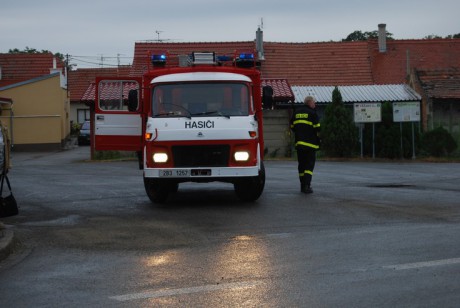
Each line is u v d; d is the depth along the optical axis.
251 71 13.55
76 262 8.23
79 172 21.59
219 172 12.48
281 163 25.66
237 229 10.34
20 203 13.57
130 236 9.94
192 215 11.79
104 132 13.79
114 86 14.30
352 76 41.78
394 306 5.96
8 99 42.00
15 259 8.50
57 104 44.41
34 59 52.56
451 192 14.91
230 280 7.08
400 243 8.91
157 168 12.54
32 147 43.03
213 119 12.62
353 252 8.40
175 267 7.81
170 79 13.05
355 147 28.55
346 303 6.09
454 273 7.13
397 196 14.13
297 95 34.59
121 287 6.91
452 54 43.69
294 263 7.85
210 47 42.66
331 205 12.77
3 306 6.29
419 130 28.91
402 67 42.84
